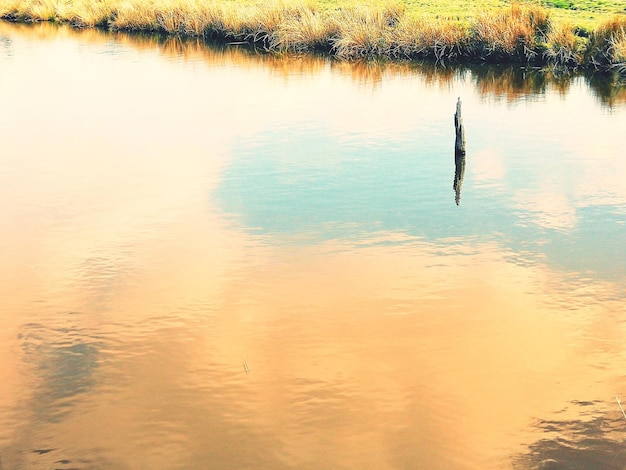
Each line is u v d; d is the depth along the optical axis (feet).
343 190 38.93
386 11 83.92
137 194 39.09
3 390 23.27
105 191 39.63
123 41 92.22
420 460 20.13
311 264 30.81
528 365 23.90
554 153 44.42
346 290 28.68
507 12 76.23
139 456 20.54
